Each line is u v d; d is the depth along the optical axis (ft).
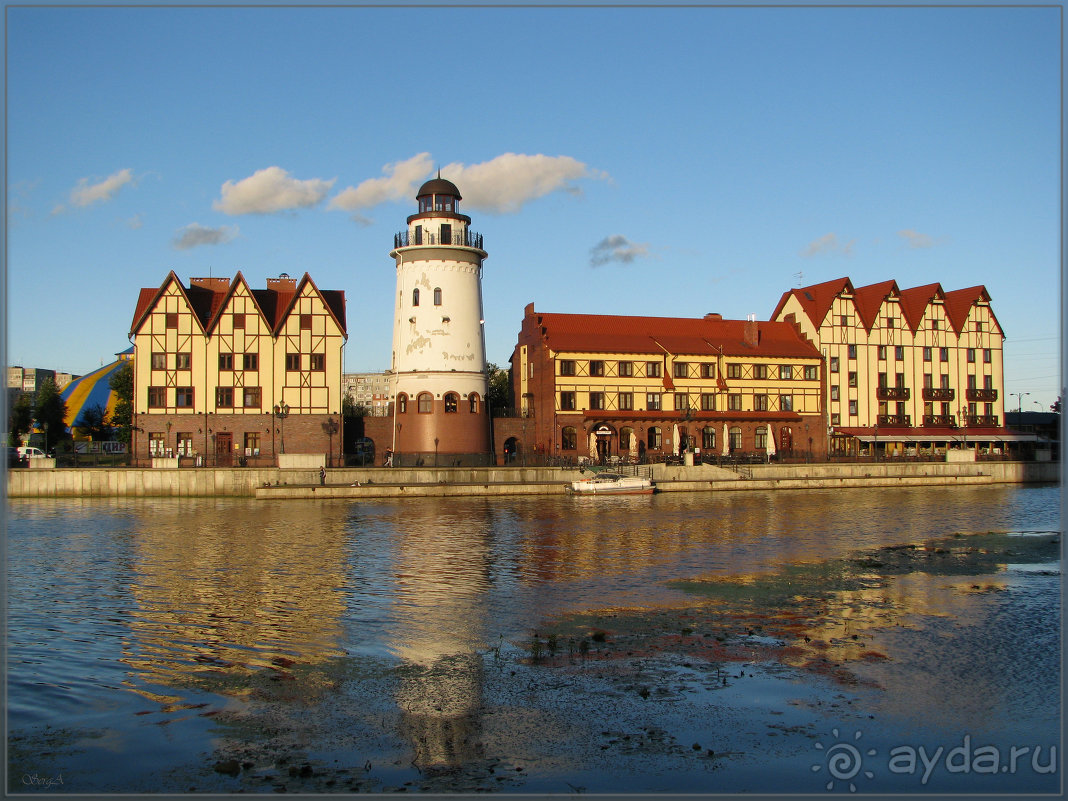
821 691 57.82
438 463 228.43
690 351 257.14
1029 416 333.21
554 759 46.78
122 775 44.29
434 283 233.35
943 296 291.99
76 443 259.19
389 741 49.42
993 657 65.62
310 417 227.40
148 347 221.66
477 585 96.58
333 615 81.82
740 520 159.74
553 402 245.24
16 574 103.09
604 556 116.78
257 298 236.02
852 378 277.64
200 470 202.59
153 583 97.71
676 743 49.03
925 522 155.84
